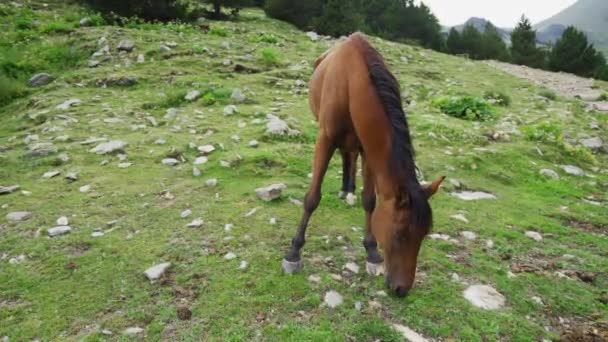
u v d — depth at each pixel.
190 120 7.14
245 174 5.28
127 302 3.13
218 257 3.66
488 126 8.12
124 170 5.34
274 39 13.84
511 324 3.08
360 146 3.33
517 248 4.16
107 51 10.45
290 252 3.48
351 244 3.99
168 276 3.41
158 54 10.47
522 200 5.28
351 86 3.06
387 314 3.12
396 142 2.71
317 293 3.26
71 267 3.50
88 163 5.52
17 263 3.55
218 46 11.76
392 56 14.86
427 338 2.93
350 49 3.24
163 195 4.75
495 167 6.16
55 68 10.01
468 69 14.91
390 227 2.62
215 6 19.06
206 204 4.54
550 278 3.69
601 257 4.12
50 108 7.51
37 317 2.98
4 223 4.12
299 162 5.70
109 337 2.82
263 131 6.61
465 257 3.92
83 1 16.03
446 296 3.33
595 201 5.51
